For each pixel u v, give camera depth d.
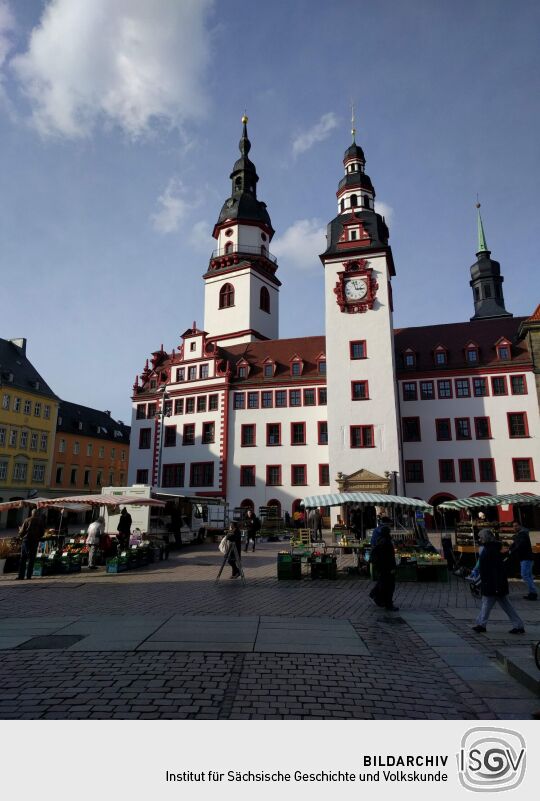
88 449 78.12
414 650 9.67
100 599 14.52
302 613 12.69
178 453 54.16
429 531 44.12
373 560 13.81
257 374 54.28
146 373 61.06
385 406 46.44
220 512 40.91
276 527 42.91
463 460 47.00
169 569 21.75
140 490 31.12
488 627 11.45
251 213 66.44
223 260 65.38
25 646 9.37
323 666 8.33
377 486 44.31
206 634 10.29
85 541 26.47
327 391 47.91
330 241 52.31
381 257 49.62
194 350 56.94
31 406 64.31
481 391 47.94
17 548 21.97
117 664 8.27
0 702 6.62
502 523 27.00
